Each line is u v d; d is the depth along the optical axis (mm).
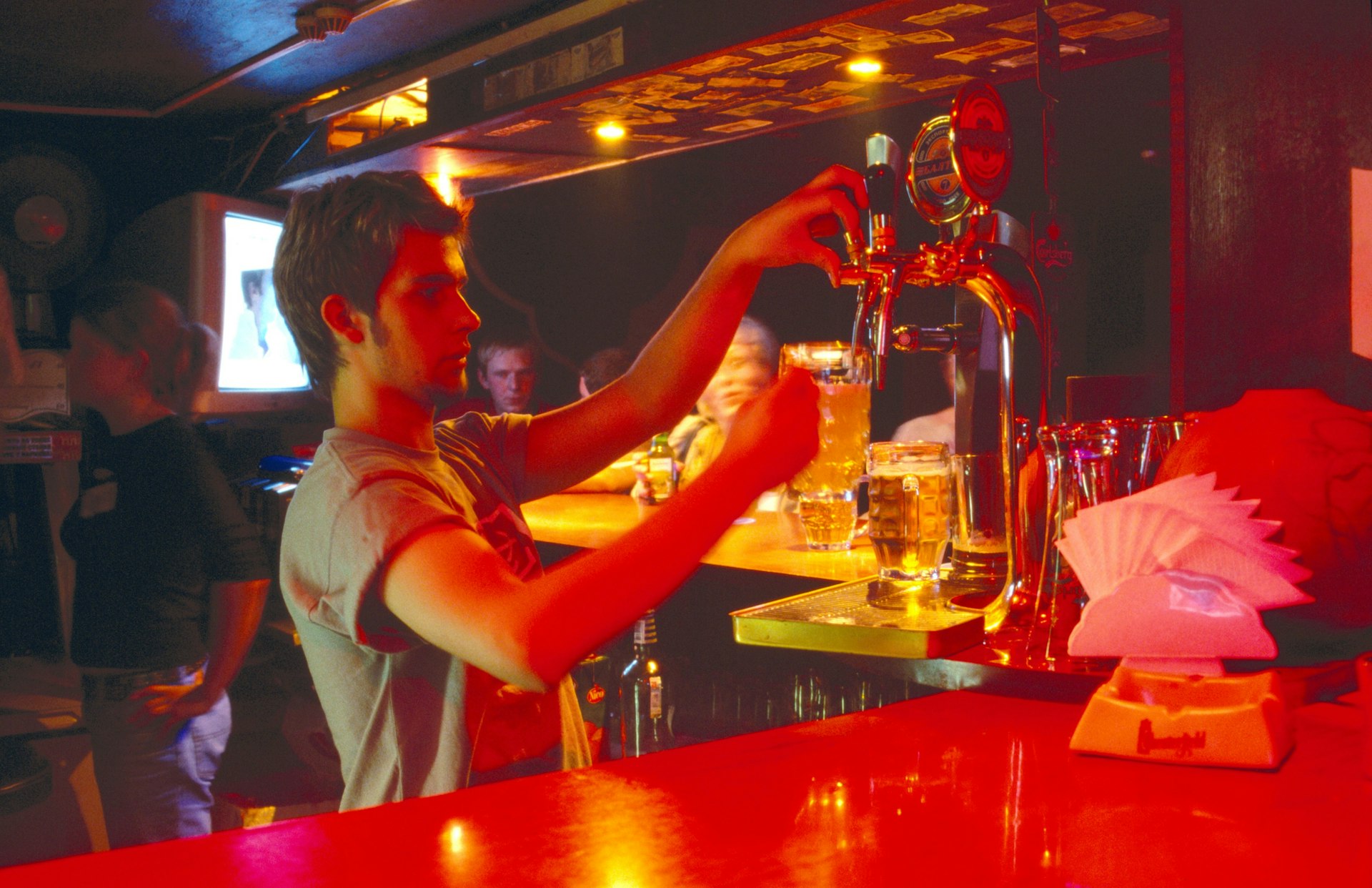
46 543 3160
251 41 2463
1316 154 1177
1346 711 826
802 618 1009
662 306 3549
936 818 627
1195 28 1269
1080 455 928
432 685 956
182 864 579
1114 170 2617
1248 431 876
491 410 3674
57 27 2391
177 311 3164
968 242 1051
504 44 1936
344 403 1010
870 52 1496
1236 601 745
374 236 938
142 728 2312
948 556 1545
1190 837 591
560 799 676
